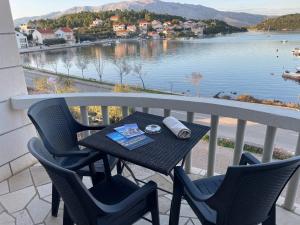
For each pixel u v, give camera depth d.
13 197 2.02
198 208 1.27
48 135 1.69
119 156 1.30
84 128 1.97
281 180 1.00
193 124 1.67
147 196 1.26
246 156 1.41
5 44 2.17
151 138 1.48
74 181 0.91
